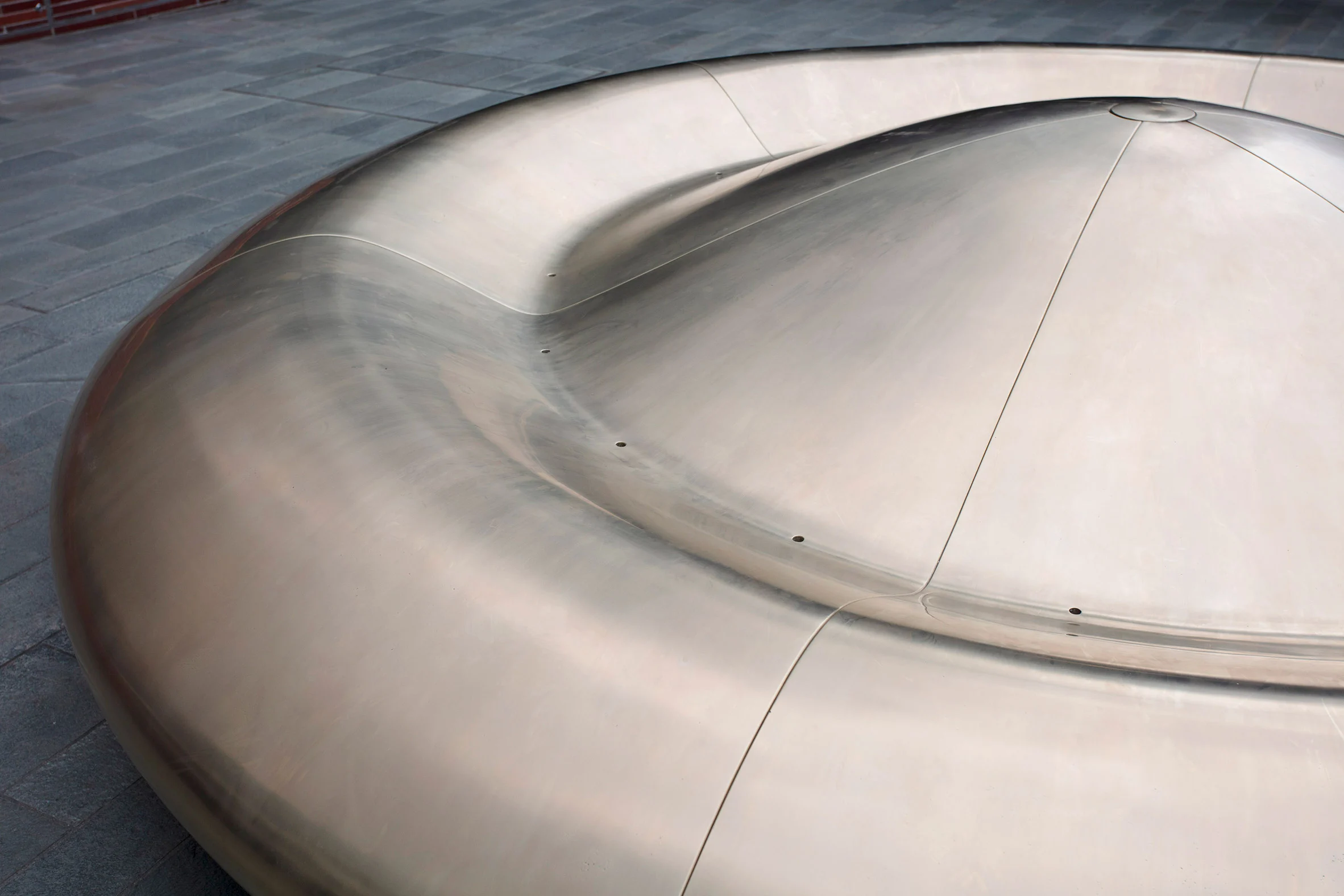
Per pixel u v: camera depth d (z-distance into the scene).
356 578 1.55
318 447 1.76
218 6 11.00
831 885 1.21
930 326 2.21
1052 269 2.25
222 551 1.68
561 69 8.43
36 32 9.68
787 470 2.07
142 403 2.04
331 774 1.43
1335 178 2.45
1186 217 2.31
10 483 3.43
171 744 1.60
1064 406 2.05
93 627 1.79
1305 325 2.13
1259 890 1.16
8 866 2.17
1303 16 9.94
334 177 3.02
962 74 4.23
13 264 5.12
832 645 1.36
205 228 5.54
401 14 10.52
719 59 4.02
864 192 2.59
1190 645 1.73
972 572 1.89
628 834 1.27
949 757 1.25
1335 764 1.23
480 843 1.32
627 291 2.65
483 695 1.39
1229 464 1.97
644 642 1.39
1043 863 1.19
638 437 2.22
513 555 1.52
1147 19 9.88
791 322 2.31
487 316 2.68
